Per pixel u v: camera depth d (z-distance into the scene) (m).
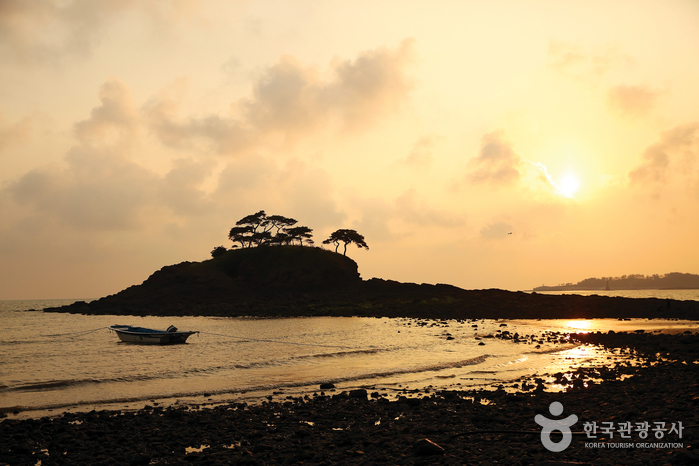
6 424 13.77
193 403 16.78
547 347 32.84
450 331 47.72
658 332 40.97
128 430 13.08
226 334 47.38
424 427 12.15
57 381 21.27
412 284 97.81
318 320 68.50
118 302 98.06
